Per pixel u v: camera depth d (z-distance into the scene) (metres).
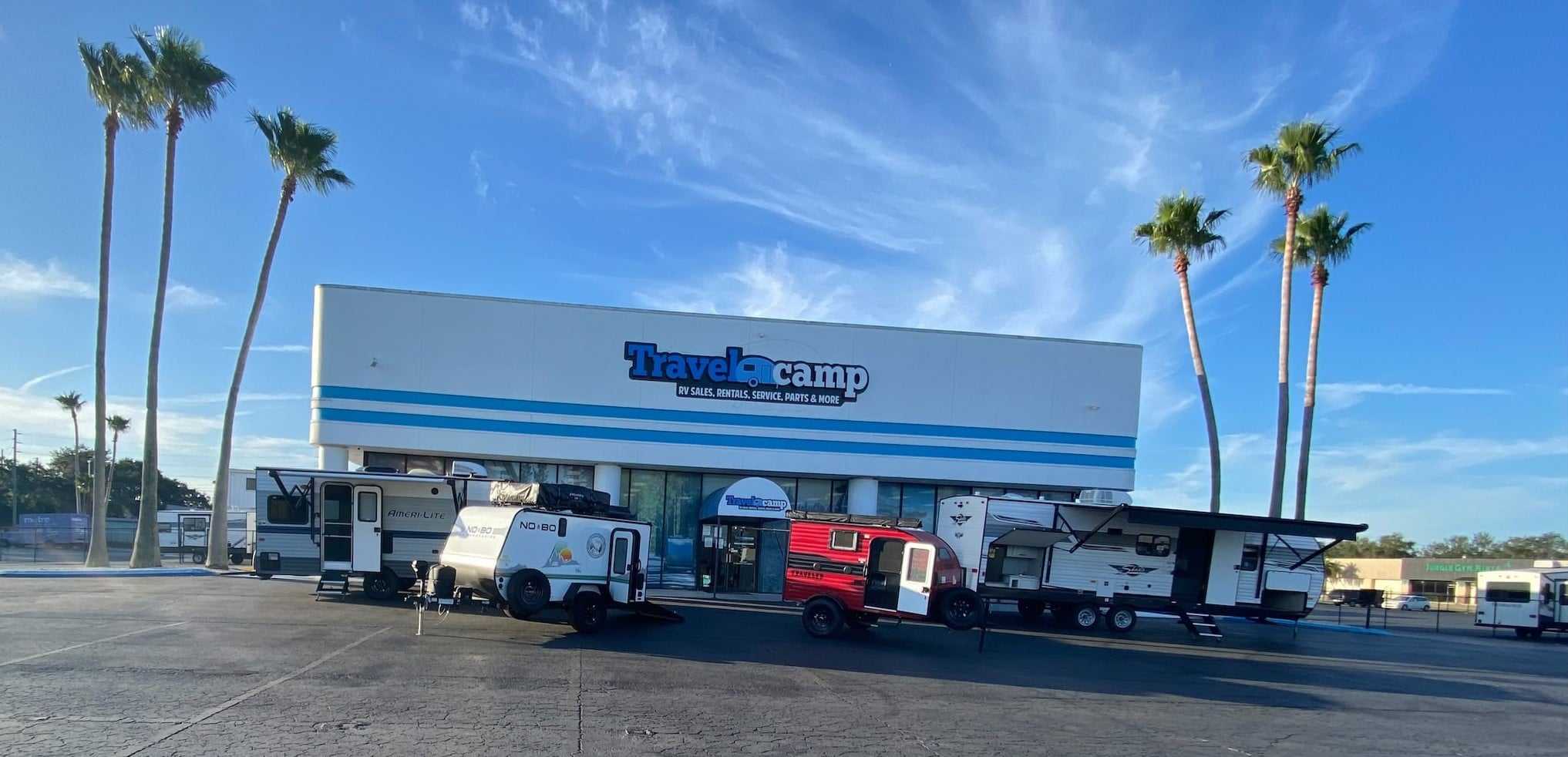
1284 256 28.33
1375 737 9.81
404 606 17.77
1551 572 27.91
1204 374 29.16
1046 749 8.33
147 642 11.99
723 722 8.73
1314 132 27.19
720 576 25.91
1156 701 11.34
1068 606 21.23
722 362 25.91
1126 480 27.44
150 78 27.77
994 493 27.72
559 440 24.97
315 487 18.77
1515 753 9.38
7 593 18.91
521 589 14.21
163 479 89.69
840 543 16.52
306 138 29.75
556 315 25.27
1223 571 21.09
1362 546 91.50
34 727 7.44
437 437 24.36
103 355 27.98
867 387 26.45
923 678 12.11
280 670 10.27
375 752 7.01
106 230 28.03
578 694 9.68
